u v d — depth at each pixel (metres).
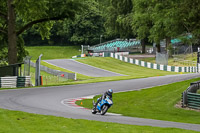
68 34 177.25
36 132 18.30
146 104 39.97
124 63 115.12
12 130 18.50
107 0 183.75
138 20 110.50
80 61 114.12
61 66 100.81
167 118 30.50
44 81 74.75
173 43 121.75
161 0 52.28
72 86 57.31
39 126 20.27
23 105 33.75
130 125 22.61
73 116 27.17
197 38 49.75
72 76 77.38
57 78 75.62
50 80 75.38
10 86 57.84
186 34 51.00
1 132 17.88
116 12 135.50
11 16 68.19
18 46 82.81
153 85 55.94
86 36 174.12
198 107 36.81
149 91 49.12
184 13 45.56
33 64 97.00
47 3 65.38
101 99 30.12
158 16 52.47
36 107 32.59
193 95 37.47
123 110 35.84
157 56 109.94
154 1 53.62
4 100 37.75
